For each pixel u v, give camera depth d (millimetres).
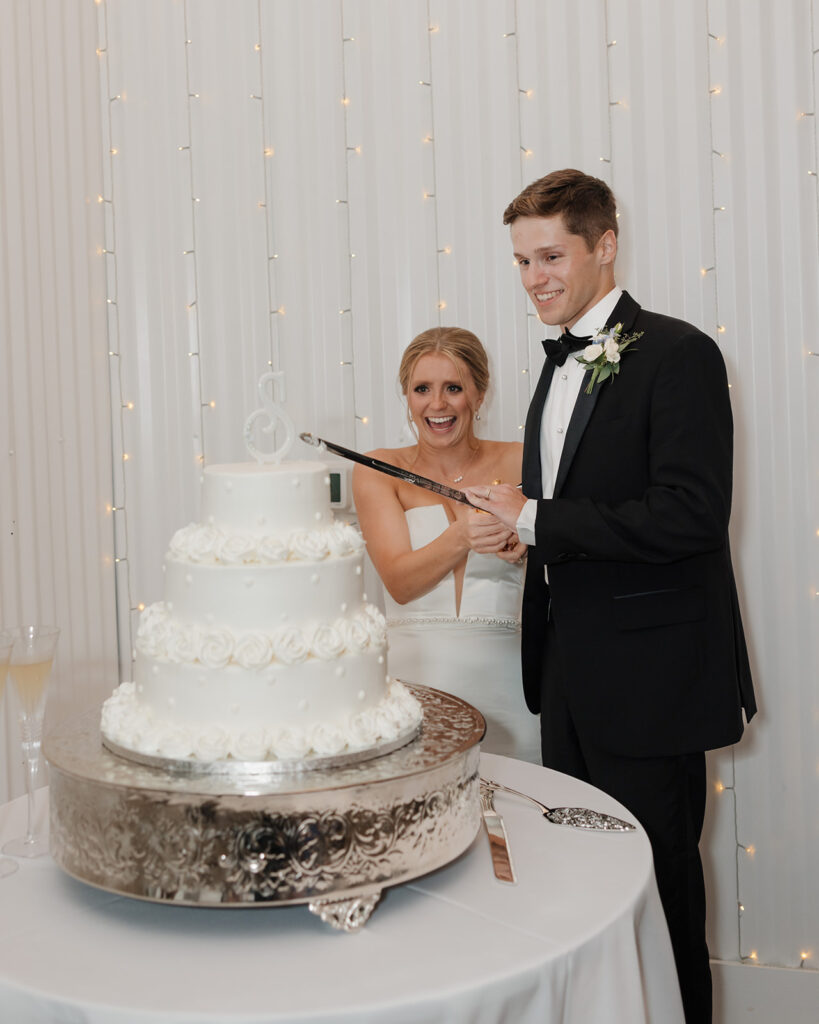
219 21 3195
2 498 2781
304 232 3195
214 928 1463
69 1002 1266
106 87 3258
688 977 2201
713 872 3008
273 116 3189
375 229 3156
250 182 3211
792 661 2916
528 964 1336
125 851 1423
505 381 3096
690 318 2932
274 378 1751
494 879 1591
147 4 3225
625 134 2959
